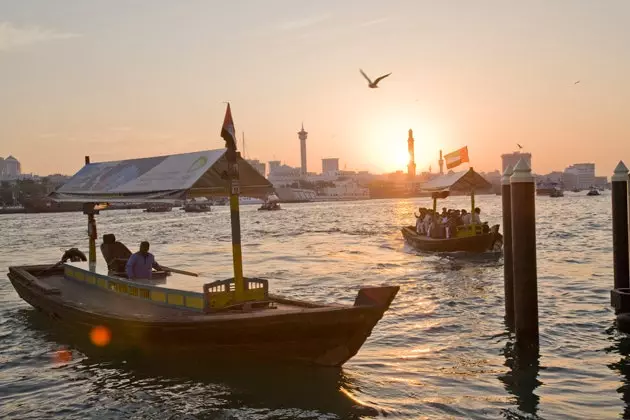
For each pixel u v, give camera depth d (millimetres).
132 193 11641
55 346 12602
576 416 8148
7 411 9031
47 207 134375
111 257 15039
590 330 12609
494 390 9266
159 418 8578
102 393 9664
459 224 28906
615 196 14508
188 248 37500
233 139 10641
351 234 47125
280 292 18672
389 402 8867
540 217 63438
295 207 155375
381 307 9844
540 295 16703
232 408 8812
